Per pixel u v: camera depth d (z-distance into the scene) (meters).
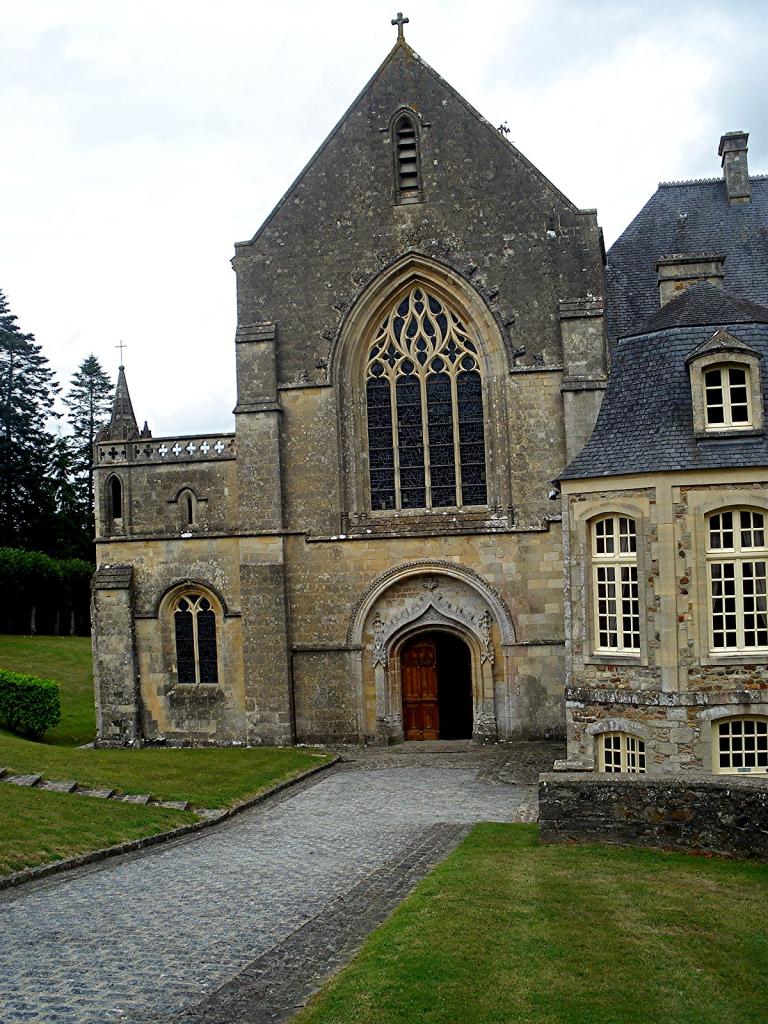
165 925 15.71
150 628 39.38
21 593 74.50
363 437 38.81
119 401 52.69
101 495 39.88
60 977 13.14
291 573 38.44
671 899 15.55
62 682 56.41
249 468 38.47
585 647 29.14
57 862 20.12
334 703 38.06
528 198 37.69
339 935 14.88
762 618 27.38
